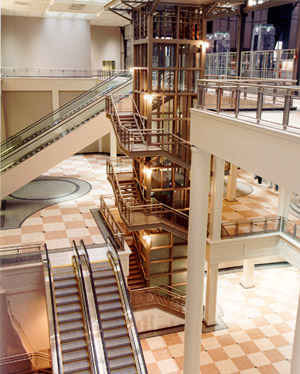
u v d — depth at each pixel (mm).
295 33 16188
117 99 16188
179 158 12305
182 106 12859
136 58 13930
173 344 12500
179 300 13945
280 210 13289
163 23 12156
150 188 13297
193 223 8500
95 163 25344
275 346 12406
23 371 11664
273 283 15984
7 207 17078
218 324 13383
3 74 24891
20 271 11234
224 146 6797
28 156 16922
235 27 20938
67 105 20078
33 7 21453
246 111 7914
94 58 32094
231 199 18891
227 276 16484
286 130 5340
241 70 16953
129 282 14141
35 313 11672
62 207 17125
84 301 10789
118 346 10812
